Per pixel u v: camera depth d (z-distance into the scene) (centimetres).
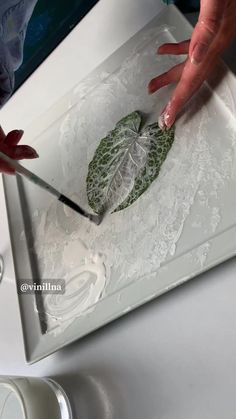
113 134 63
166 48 62
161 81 60
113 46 73
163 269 48
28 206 70
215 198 48
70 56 79
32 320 58
